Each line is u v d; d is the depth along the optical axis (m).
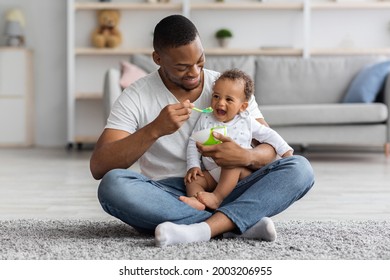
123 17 8.51
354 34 8.48
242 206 2.51
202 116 2.71
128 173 2.49
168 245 2.44
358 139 6.61
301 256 2.32
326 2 8.40
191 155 2.67
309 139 6.64
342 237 2.68
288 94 7.45
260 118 2.81
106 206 2.50
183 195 2.67
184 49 2.47
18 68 8.34
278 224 3.00
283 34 8.48
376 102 6.96
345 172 5.63
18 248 2.46
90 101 8.57
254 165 2.64
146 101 2.68
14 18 8.44
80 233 2.76
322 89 7.43
